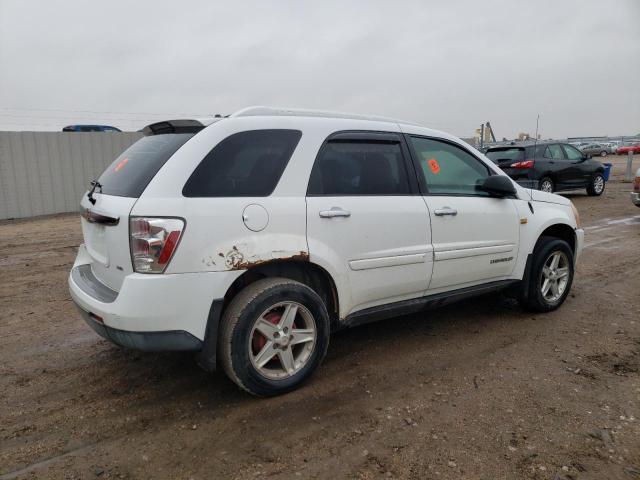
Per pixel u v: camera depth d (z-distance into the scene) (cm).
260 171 321
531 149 1380
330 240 338
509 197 464
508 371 370
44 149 1359
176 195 290
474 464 260
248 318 307
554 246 489
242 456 267
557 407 317
